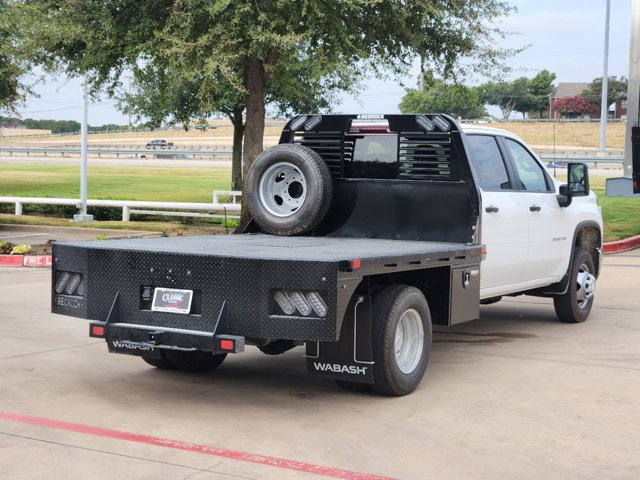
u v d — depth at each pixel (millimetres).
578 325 10039
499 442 5609
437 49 18750
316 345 6566
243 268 6047
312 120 8484
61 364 7898
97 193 33594
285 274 5922
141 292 6477
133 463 5152
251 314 6031
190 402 6609
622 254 17172
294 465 5129
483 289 8391
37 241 19406
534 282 9312
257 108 18562
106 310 6602
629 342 8961
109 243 7125
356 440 5637
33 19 17109
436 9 16859
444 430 5871
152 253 6395
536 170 9547
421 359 6938
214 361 7617
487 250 8203
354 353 6430
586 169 9570
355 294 6430
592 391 6934
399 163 8148
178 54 16109
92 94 18625
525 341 9062
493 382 7242
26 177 45188
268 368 7879
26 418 6113
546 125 106625
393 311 6477
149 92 25578
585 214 10242
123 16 17312
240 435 5742
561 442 5609
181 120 27000
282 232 8281
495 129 8938
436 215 7977
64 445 5500
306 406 6496
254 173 8375
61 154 88438
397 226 8148
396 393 6680
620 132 100562
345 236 8383
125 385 7141
